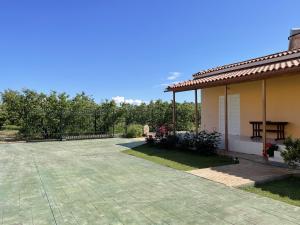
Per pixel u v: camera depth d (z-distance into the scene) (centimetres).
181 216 497
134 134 1962
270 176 740
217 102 1478
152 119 2238
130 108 2161
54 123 1850
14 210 538
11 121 1942
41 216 507
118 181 738
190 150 1215
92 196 614
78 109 1934
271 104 1157
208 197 598
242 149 1124
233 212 512
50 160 1072
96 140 1794
